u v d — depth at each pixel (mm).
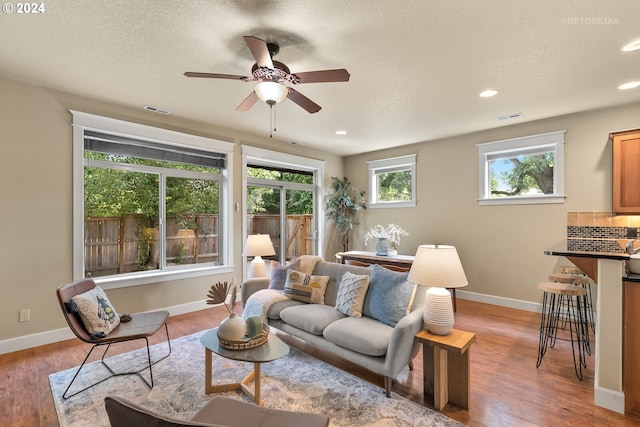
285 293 3205
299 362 2756
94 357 2812
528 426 1910
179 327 3607
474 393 2270
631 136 3281
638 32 2121
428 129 4551
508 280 4398
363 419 1978
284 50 2408
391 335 2162
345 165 6516
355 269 3104
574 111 3758
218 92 3240
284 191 5652
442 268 2117
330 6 1899
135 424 862
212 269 4414
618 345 2059
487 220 4598
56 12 1939
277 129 4602
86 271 3527
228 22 2062
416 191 5406
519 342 3160
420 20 2027
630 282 2055
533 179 4262
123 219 3801
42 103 3109
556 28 2090
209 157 4500
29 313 3021
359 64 2617
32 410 2041
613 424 1916
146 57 2523
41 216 3102
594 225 3715
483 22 2039
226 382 2404
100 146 3582
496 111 3762
